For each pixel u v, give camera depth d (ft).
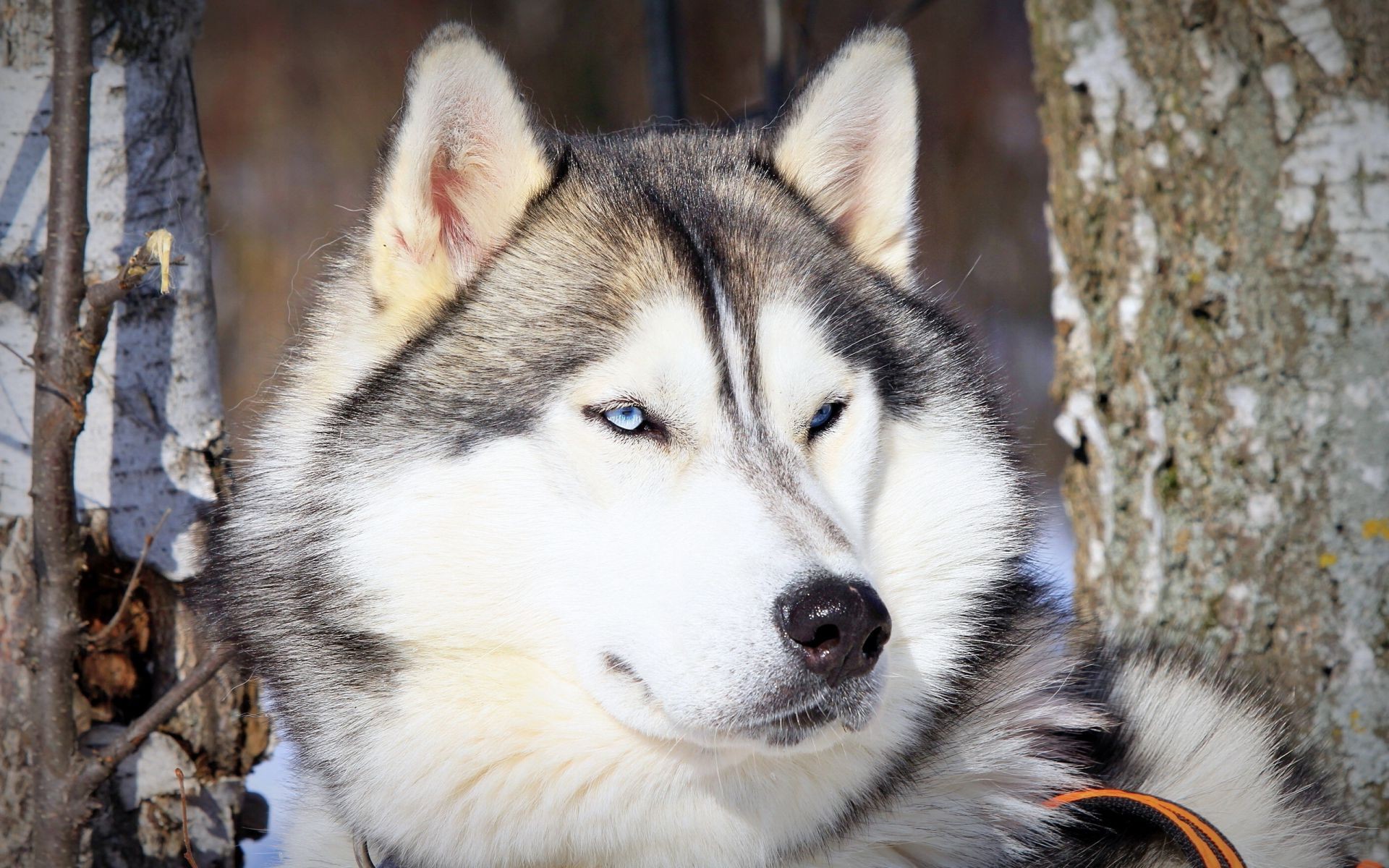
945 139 44.91
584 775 11.38
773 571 10.17
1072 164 17.24
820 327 11.81
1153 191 16.42
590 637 10.89
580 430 11.02
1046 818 12.15
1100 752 13.34
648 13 24.17
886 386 12.30
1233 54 15.84
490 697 11.27
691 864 11.67
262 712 13.98
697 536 10.62
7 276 14.06
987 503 12.67
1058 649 13.33
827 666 9.99
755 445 11.17
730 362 11.25
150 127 14.98
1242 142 15.87
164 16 15.15
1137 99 16.40
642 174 12.96
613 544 10.93
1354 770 15.46
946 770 12.23
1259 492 15.92
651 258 11.64
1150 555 16.61
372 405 11.62
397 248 11.90
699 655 10.23
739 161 13.56
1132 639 15.17
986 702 12.59
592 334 11.26
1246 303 15.93
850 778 11.67
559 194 12.39
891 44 13.14
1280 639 15.87
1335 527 15.60
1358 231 15.43
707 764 11.23
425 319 11.93
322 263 13.67
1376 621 15.49
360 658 11.33
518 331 11.50
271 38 50.31
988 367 13.75
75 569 13.28
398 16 52.08
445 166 12.01
